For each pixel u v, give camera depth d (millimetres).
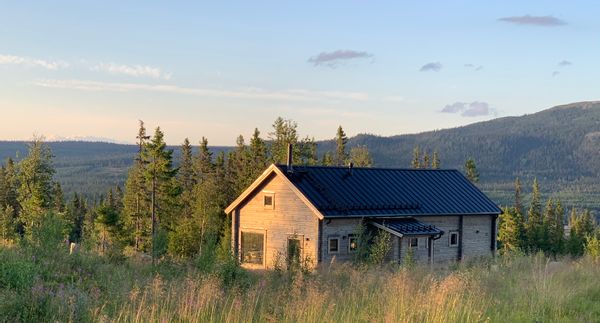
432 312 12008
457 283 15047
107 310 11234
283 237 36719
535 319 13125
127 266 18656
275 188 37344
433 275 18188
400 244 35719
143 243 69500
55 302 11023
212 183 74812
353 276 17844
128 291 12586
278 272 18922
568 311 14180
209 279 13594
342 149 94000
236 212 39281
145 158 74750
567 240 97625
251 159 79812
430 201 39938
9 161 95875
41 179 80062
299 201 36000
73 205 103500
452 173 44469
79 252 17594
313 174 37812
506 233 89375
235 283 15070
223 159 86750
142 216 76875
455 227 40250
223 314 11414
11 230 46969
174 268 17828
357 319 11805
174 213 76250
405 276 15102
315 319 11227
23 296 11016
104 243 22812
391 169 42031
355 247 35719
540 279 16531
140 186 77812
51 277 14273
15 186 94250
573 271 20328
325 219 34750
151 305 11445
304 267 20156
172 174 72438
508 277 19234
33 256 15320
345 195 37062
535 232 94812
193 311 11398
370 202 37281
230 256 17094
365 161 95188
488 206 41969
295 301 12125
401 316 11602
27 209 70188
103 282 14273
